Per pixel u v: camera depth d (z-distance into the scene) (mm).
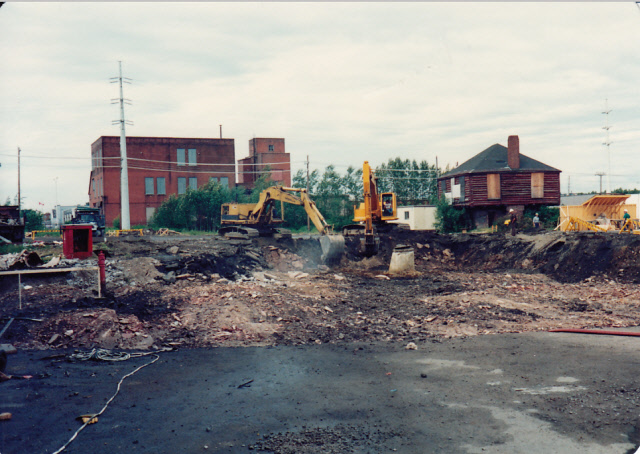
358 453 5934
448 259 27109
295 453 5941
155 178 61312
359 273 23078
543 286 19031
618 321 13133
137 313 13031
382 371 9258
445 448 6055
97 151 63188
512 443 6160
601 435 6340
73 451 5934
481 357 10070
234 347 11031
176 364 9695
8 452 5852
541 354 10164
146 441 6242
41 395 7789
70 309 12570
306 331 12375
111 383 8469
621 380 8414
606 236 22328
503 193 45062
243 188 66812
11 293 13914
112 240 29375
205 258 19953
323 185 63531
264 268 22672
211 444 6176
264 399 7785
